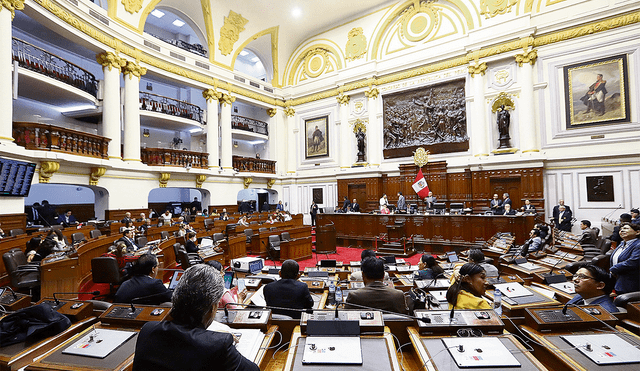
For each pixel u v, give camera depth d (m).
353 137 17.06
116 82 12.01
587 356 1.77
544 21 12.18
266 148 20.41
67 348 1.91
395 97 15.71
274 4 16.30
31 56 11.24
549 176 12.09
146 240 8.27
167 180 14.14
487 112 13.23
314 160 18.75
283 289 3.06
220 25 16.33
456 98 14.05
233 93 17.23
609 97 11.16
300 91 19.28
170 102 18.42
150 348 1.35
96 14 11.15
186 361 1.30
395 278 4.47
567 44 11.84
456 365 1.72
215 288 1.48
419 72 14.91
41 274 5.15
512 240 7.31
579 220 11.49
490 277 3.79
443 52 14.22
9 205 8.45
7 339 1.95
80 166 10.79
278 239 9.40
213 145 16.11
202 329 1.43
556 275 3.74
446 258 5.71
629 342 1.89
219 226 12.20
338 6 16.42
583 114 11.56
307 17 17.42
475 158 13.26
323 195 18.36
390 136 15.75
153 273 3.32
